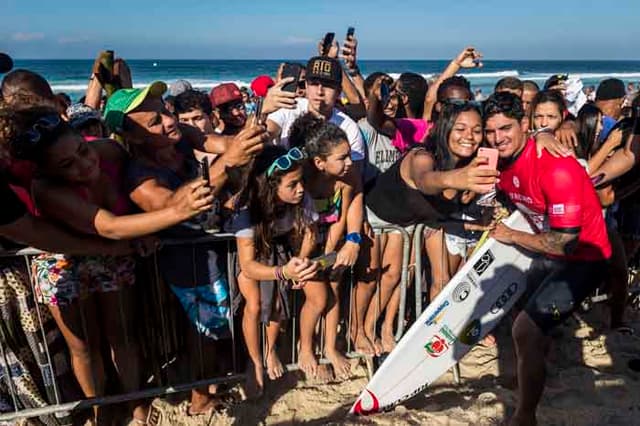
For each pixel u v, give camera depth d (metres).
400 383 3.31
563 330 4.41
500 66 101.19
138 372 3.33
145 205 2.77
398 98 5.02
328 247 3.36
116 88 3.93
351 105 4.77
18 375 3.03
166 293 3.37
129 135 2.79
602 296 4.68
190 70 72.50
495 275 3.36
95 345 3.20
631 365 3.88
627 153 3.54
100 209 2.46
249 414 3.39
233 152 2.56
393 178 3.39
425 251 4.00
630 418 3.15
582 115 4.34
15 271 2.88
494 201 3.50
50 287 2.86
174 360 3.77
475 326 3.42
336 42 4.61
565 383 3.60
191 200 2.28
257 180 2.85
